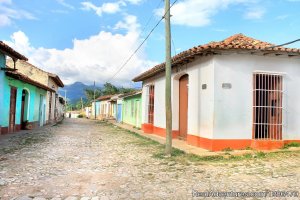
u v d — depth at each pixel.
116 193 6.10
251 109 11.13
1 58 14.45
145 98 20.72
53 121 34.00
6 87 16.19
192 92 12.70
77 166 8.76
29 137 16.05
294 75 11.69
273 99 11.45
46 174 7.60
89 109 64.75
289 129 11.55
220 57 10.97
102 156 10.67
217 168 8.52
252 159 9.62
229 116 10.95
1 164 8.61
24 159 9.53
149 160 9.89
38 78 28.11
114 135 19.31
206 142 11.29
